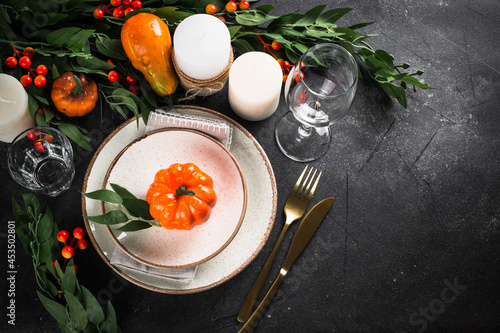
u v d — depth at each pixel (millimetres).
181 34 738
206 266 770
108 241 764
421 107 878
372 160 857
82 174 821
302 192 830
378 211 845
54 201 808
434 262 837
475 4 917
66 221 805
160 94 794
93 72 767
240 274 807
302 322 809
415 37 902
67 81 765
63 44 770
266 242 818
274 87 790
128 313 790
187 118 784
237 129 801
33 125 813
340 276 822
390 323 818
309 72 792
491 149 875
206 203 750
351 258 828
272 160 845
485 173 867
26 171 814
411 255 837
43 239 756
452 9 915
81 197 811
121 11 797
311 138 854
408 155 863
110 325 731
